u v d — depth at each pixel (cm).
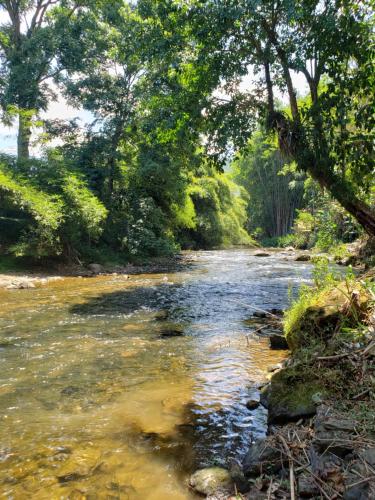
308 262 1877
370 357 390
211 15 703
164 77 910
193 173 2961
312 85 757
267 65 797
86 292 1119
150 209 2106
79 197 1583
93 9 2162
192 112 835
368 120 678
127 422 392
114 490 291
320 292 568
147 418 400
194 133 889
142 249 2041
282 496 271
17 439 359
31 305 934
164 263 1933
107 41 2000
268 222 4812
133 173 2100
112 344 638
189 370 526
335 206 1706
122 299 1016
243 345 630
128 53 934
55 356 580
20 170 1652
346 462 276
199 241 3203
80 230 1673
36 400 439
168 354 591
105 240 1973
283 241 3631
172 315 844
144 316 834
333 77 702
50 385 479
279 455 310
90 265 1627
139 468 318
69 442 355
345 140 689
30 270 1480
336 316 477
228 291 1121
